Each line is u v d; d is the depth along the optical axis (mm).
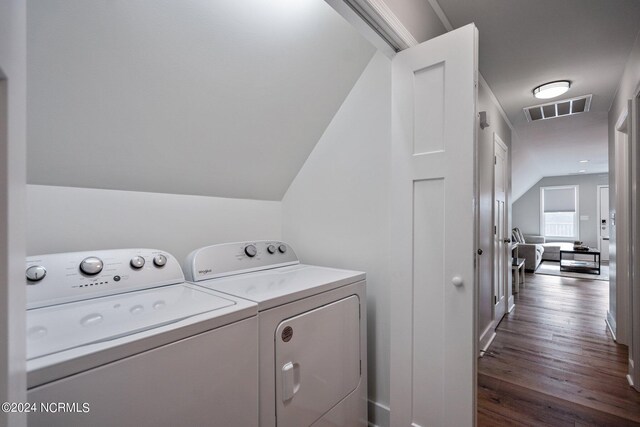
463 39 1213
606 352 2475
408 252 1376
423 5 1471
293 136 1774
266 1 1197
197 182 1612
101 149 1199
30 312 833
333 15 1386
